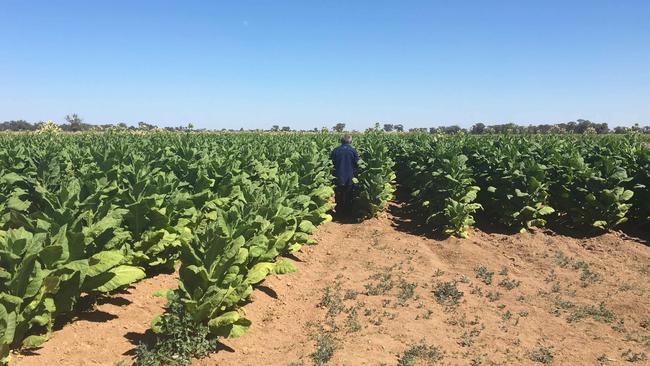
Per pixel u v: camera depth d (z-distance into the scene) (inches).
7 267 198.8
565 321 295.7
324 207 471.5
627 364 243.3
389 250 439.5
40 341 205.2
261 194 356.5
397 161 844.6
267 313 286.2
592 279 374.0
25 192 363.9
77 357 210.7
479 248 447.2
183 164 454.0
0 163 499.5
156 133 1272.1
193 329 223.3
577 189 507.2
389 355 240.7
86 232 238.1
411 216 587.2
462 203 484.4
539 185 489.4
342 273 370.3
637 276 386.6
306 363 229.6
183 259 231.8
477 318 290.5
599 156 576.1
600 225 490.0
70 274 218.7
